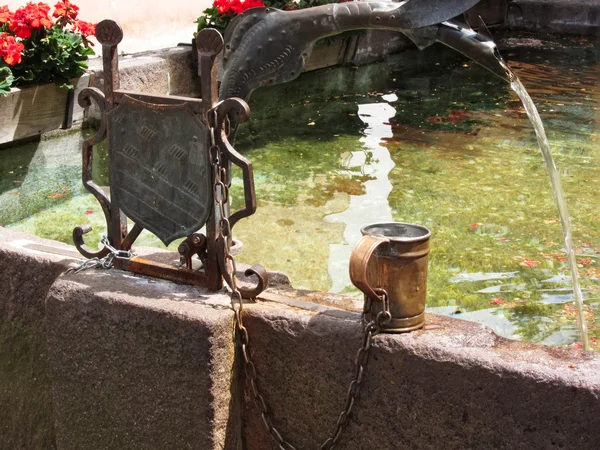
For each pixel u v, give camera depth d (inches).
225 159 96.0
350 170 247.8
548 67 410.0
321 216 207.8
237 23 198.7
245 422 101.3
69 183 239.8
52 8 337.1
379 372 86.6
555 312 154.6
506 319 152.0
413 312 85.7
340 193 226.2
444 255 181.6
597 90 359.3
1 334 118.4
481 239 191.3
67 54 268.7
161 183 102.6
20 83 264.4
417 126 300.2
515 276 170.6
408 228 88.7
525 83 372.5
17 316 116.0
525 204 215.5
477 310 155.8
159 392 97.8
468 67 409.1
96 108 289.0
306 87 362.6
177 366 95.1
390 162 255.6
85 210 218.7
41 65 265.0
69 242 194.5
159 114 99.8
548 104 333.1
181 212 101.7
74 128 283.1
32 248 116.0
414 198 221.0
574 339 144.0
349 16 185.0
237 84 200.5
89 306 100.2
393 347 84.9
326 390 92.0
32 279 113.0
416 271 84.5
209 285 101.0
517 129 294.2
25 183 237.6
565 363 78.6
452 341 83.7
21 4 327.0
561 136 284.4
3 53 247.6
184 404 96.3
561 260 178.4
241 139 283.9
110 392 101.9
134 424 101.3
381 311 85.5
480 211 210.4
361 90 359.3
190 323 92.7
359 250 82.9
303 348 92.2
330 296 100.3
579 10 514.3
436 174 242.2
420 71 399.5
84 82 280.2
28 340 116.0
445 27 183.9
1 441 123.9
